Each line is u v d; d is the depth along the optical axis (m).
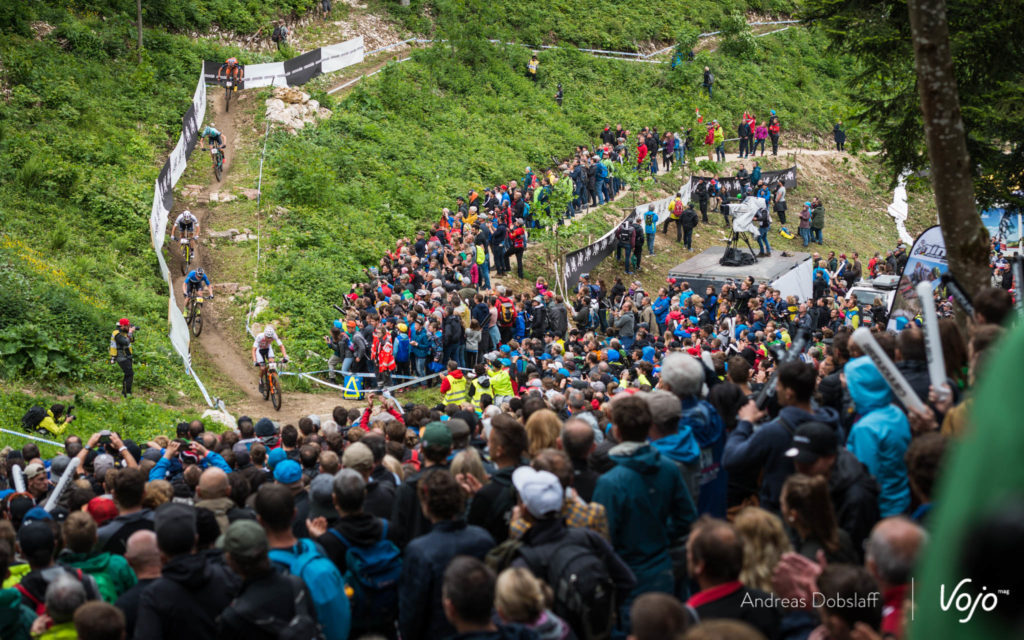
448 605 4.24
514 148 39.97
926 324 5.52
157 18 38.97
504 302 23.28
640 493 5.43
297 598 4.88
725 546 4.25
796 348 6.80
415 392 21.67
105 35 35.78
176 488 8.64
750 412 6.30
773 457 5.84
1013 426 0.80
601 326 27.38
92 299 22.75
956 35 12.01
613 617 4.84
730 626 2.77
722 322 22.88
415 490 6.11
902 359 6.58
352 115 37.19
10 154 27.61
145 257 26.36
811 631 4.16
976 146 12.55
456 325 21.64
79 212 26.95
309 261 27.69
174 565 5.04
